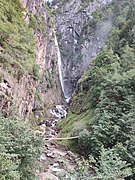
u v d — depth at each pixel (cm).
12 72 1280
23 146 734
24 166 745
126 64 1645
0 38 1300
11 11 1659
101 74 1725
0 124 778
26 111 1623
